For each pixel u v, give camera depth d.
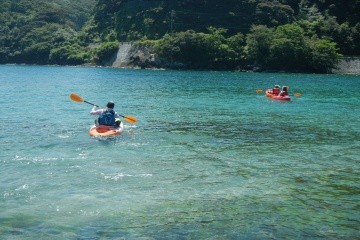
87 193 9.50
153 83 51.19
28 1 151.62
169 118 21.34
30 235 7.33
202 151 13.86
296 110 25.61
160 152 13.61
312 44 95.81
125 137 15.95
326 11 112.38
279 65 96.50
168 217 8.20
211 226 7.79
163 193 9.57
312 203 9.02
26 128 17.59
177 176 10.91
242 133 17.34
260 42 96.81
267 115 23.06
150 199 9.17
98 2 136.12
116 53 111.56
